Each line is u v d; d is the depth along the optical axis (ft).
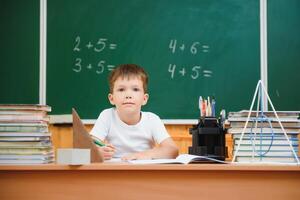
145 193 4.01
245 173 4.04
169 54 9.79
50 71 9.80
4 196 4.03
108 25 9.89
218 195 4.02
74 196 4.02
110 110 6.88
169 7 9.87
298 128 4.93
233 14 9.81
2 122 4.54
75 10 9.93
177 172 4.02
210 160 4.53
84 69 9.80
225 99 9.68
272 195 4.02
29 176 4.04
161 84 9.73
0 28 9.91
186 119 9.63
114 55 9.83
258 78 9.70
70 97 9.75
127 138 6.68
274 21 9.77
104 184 4.02
